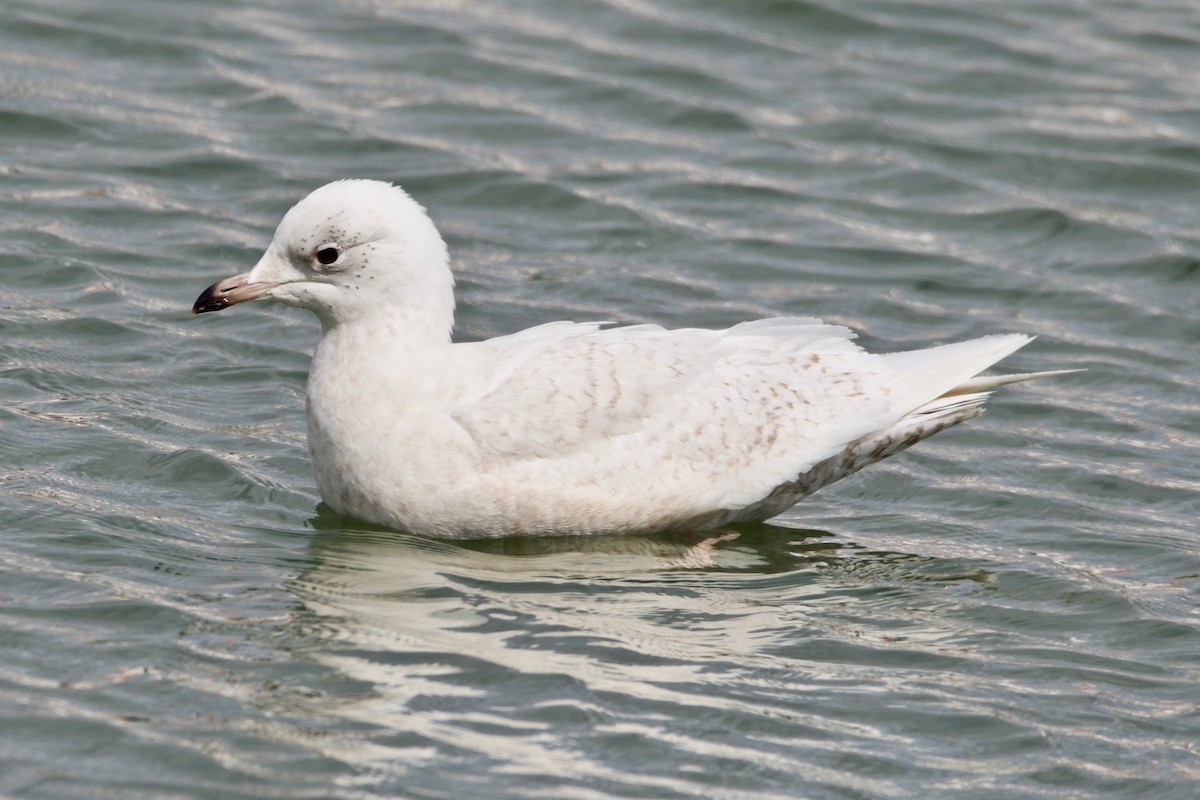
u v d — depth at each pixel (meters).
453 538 12.31
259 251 17.41
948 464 14.27
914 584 11.98
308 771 9.02
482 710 9.73
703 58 23.14
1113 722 10.05
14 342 14.82
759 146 20.91
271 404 14.36
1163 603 11.75
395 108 21.16
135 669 9.94
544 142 20.59
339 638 10.52
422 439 12.03
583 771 9.18
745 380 12.81
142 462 12.98
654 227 18.80
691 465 12.48
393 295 12.12
